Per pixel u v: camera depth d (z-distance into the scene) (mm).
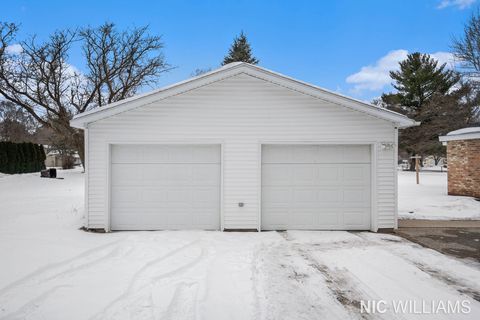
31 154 26422
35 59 23297
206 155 8172
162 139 7984
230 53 36531
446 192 14836
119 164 8070
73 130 25688
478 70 20906
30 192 14430
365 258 5902
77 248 6113
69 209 9969
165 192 8117
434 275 5066
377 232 8031
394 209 8125
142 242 6777
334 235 7688
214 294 4281
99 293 4215
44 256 5539
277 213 8234
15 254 5609
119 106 7730
